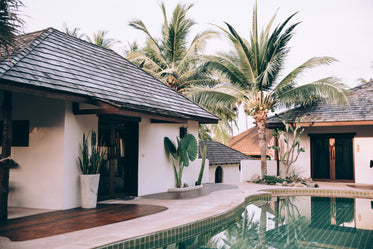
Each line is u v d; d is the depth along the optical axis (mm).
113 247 5078
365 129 15812
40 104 8156
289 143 17234
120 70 11664
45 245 4863
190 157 12500
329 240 6352
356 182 15836
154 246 5746
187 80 22703
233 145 35000
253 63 15586
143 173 10594
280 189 13094
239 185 14094
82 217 6945
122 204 8711
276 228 7352
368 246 5922
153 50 21797
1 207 6398
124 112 8070
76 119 8234
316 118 15992
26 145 8234
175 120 10328
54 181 7863
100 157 8422
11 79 6203
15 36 5234
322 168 16953
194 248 5793
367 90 17516
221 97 16328
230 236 6648
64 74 8195
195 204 8781
